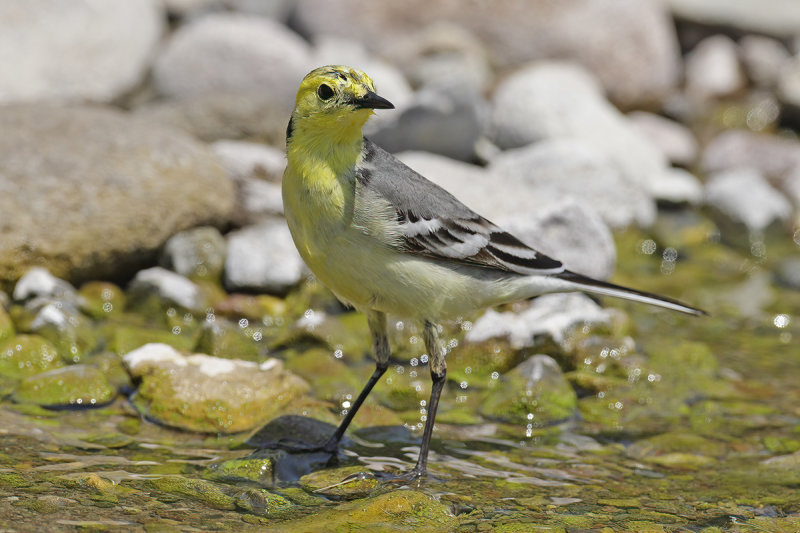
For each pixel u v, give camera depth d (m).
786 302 15.05
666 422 10.68
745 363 12.60
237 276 13.36
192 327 12.60
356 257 8.61
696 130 21.80
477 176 15.47
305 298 13.38
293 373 11.25
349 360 11.87
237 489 8.31
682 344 12.61
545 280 9.51
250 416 9.80
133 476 8.37
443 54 20.66
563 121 18.50
